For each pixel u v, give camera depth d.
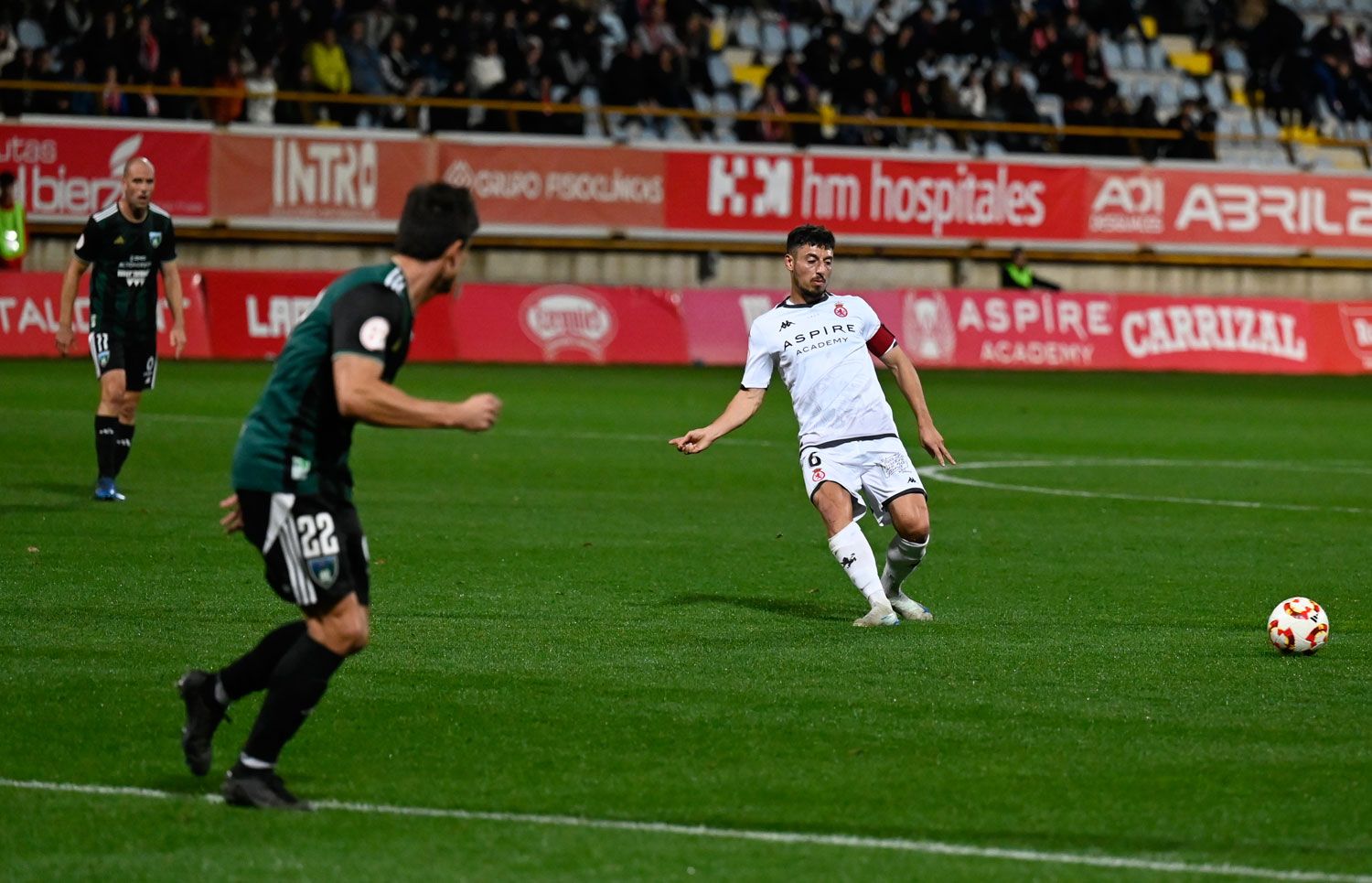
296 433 17.91
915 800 19.39
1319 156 130.25
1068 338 108.19
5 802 18.84
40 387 74.88
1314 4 141.62
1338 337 113.88
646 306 102.81
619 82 109.31
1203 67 137.50
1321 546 41.78
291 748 21.31
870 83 113.56
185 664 25.97
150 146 95.75
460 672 25.83
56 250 94.75
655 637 28.86
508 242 104.19
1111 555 39.88
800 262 30.39
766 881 16.53
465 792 19.48
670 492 49.88
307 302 96.06
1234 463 61.50
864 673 26.09
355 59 104.12
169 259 45.16
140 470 51.28
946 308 105.88
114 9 101.00
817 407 30.42
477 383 84.31
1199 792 19.80
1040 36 121.50
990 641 28.91
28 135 93.12
